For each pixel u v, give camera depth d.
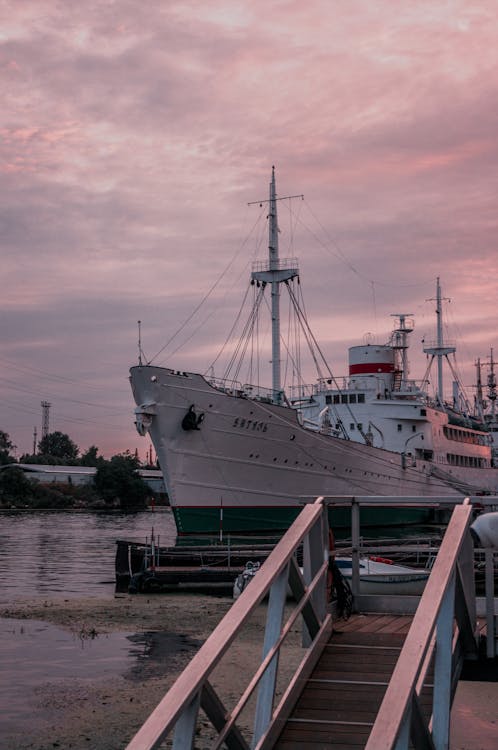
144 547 37.62
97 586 35.28
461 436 78.19
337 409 67.19
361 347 69.25
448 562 6.75
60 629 24.75
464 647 9.23
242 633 23.66
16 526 86.44
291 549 6.91
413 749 6.59
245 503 47.47
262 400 49.22
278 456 49.06
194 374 45.06
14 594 32.62
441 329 88.38
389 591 27.27
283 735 6.95
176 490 44.94
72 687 18.23
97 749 14.27
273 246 54.16
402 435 66.06
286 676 18.66
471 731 14.75
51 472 153.88
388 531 63.72
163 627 25.03
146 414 43.66
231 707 16.19
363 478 57.12
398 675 5.16
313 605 8.50
